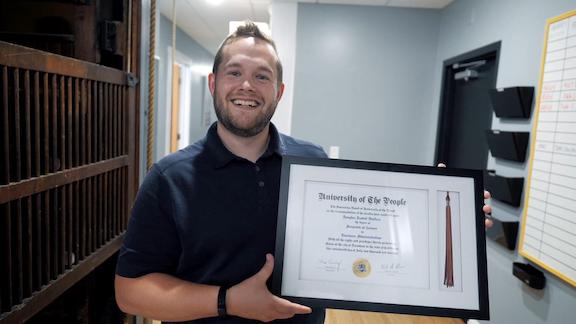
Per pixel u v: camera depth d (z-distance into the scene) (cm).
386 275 79
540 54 181
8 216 70
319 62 317
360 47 315
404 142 323
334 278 78
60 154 85
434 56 314
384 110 320
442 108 301
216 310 73
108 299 119
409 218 82
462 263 80
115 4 109
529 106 187
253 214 84
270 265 74
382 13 311
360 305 77
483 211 82
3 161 69
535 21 186
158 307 76
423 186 83
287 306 71
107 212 106
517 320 192
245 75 85
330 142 325
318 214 81
